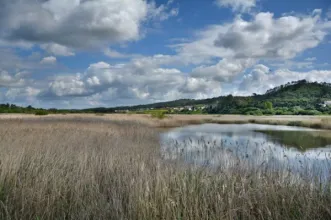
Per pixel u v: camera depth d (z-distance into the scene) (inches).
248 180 278.2
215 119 2420.0
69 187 273.0
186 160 422.6
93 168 321.1
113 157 377.4
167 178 271.4
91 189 262.1
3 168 285.4
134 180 274.1
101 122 1056.8
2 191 258.5
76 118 1381.6
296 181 273.6
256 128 1397.6
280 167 356.5
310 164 417.4
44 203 239.1
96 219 222.4
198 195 248.5
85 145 474.3
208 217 228.2
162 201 231.6
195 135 971.9
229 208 220.8
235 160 381.1
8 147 387.2
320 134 1049.5
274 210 229.9
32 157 339.9
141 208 224.7
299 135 1008.9
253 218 225.6
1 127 678.5
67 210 239.0
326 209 219.6
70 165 339.0
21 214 223.0
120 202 234.7
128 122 1206.3
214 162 401.7
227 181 274.2
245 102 4778.5
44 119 1219.2
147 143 591.8
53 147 434.0
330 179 275.6
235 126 1572.3
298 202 237.0
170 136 914.1
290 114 3705.7
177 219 222.4
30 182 272.8
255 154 461.1
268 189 249.6
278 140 841.5
